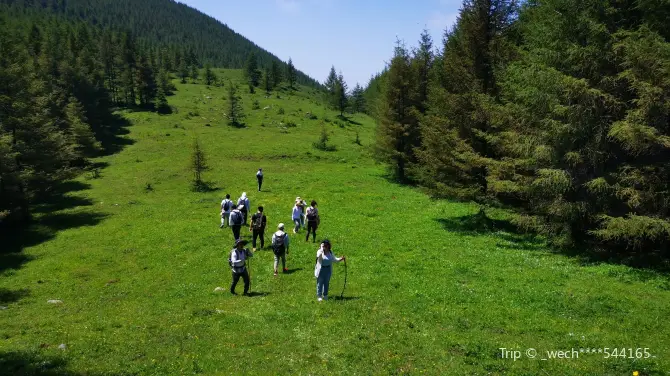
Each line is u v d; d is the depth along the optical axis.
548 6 20.58
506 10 26.14
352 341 11.43
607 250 20.52
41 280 20.48
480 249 22.11
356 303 14.53
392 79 45.00
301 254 21.86
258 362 10.45
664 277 16.59
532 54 21.61
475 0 26.59
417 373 9.62
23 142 36.69
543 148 19.97
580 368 9.67
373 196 39.44
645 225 16.78
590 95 18.59
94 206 39.59
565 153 19.64
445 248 22.36
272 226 29.16
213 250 24.23
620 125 17.25
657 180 17.44
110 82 117.50
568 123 19.25
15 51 41.81
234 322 13.34
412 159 46.28
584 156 19.33
